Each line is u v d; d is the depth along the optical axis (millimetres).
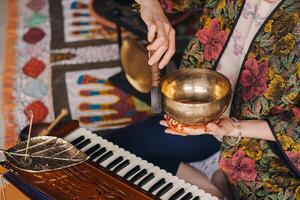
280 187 1601
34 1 3688
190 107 1361
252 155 1644
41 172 1555
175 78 1574
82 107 2756
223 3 1716
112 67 3023
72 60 3100
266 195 1623
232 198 1766
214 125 1415
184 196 1531
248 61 1618
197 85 1566
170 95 1563
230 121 1524
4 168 1573
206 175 1860
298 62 1508
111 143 1741
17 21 3480
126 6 2729
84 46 3215
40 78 2971
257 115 1613
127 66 2734
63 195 1474
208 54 1801
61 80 2945
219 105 1384
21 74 3000
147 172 1618
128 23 2744
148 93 2748
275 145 1592
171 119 1437
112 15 2818
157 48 1653
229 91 1430
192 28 3195
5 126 2633
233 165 1683
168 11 1993
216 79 1549
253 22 1612
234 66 1732
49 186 1508
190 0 1968
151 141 1911
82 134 1778
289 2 1527
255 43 1593
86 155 1607
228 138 1651
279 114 1574
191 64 1867
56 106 2766
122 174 1611
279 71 1548
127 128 1957
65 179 1534
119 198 1464
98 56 3125
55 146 1646
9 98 2824
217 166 1885
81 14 3508
